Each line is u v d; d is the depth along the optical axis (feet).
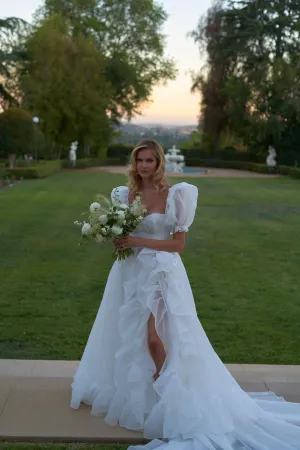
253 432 9.00
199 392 9.15
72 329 16.24
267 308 18.79
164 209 9.53
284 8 126.52
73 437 8.98
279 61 116.88
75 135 121.39
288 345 15.21
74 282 21.93
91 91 119.96
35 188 67.00
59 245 29.94
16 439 8.95
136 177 9.73
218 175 104.17
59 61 116.98
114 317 9.80
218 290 21.16
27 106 116.57
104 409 9.67
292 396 10.88
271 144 122.52
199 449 8.42
